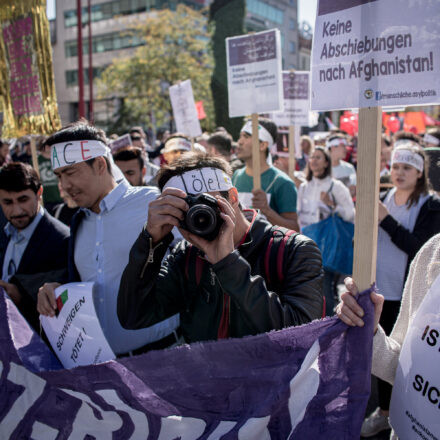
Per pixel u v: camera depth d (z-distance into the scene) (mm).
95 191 2020
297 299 1459
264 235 1570
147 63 25812
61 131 1986
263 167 3584
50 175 5152
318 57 1381
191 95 5770
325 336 1336
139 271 1485
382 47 1277
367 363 1313
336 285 5301
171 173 1529
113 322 2039
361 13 1303
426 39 1225
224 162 1562
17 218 2295
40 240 2324
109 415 1450
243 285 1326
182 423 1398
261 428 1348
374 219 1286
